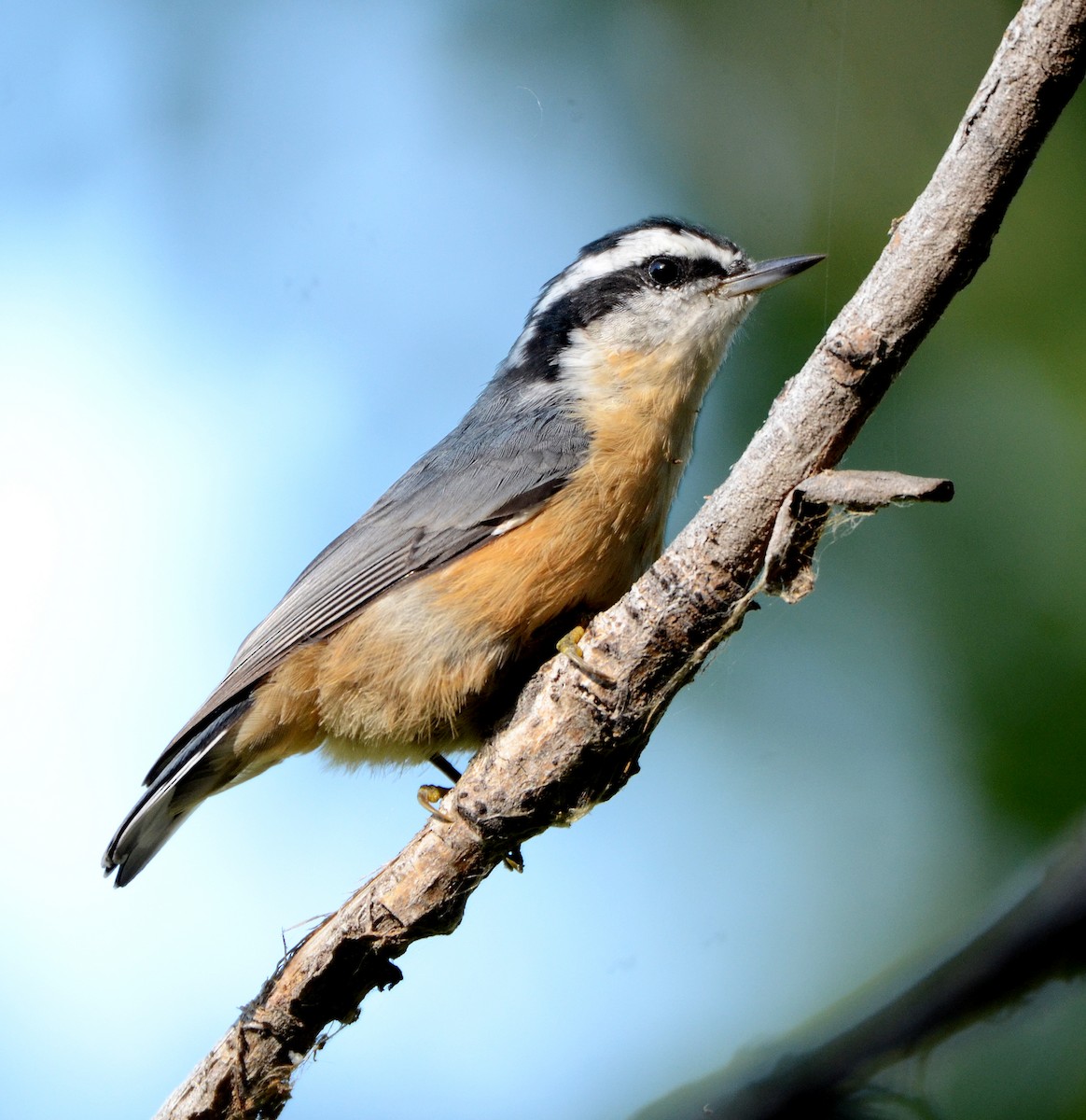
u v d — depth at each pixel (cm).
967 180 510
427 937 694
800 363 984
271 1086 691
